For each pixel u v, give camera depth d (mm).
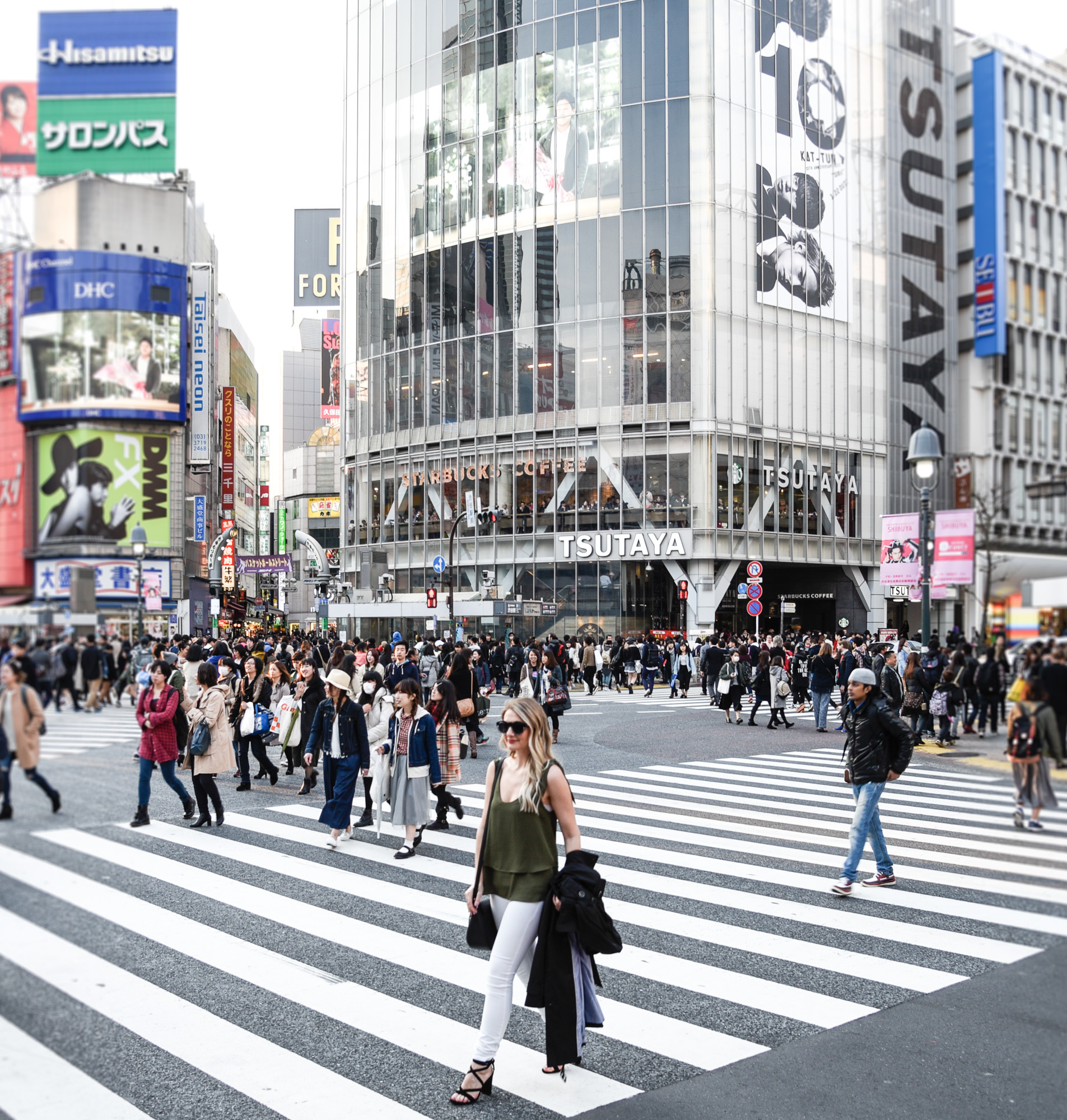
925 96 54406
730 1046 5070
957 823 11289
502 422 48438
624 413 45469
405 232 52844
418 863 9211
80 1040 4336
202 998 5465
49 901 3629
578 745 19000
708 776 14961
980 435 56750
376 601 52281
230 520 29141
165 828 10367
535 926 4730
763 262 46062
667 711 27062
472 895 4891
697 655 39562
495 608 40344
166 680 10164
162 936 6469
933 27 54969
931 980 6070
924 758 17641
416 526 51750
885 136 52188
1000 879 8625
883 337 51688
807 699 28750
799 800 12836
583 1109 4371
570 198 46781
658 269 45000
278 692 14250
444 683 11297
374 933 6898
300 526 114312
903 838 10430
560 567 46625
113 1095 4242
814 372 48250
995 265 56500
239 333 32844
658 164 45000
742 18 45594
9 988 3789
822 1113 4320
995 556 38094
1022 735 10906
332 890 8070
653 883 8469
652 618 45312
